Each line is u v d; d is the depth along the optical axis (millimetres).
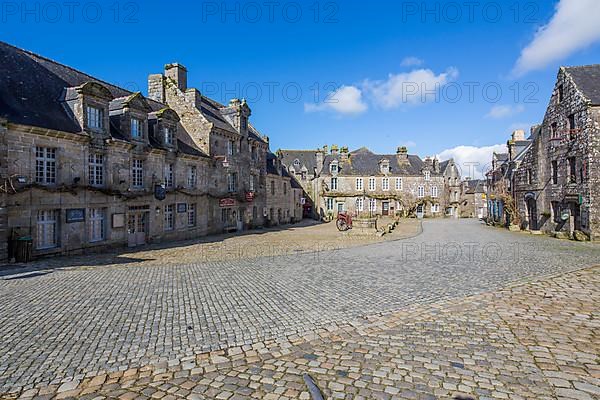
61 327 5855
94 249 15977
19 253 12773
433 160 59094
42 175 14047
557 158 23516
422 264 12125
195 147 24547
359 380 4062
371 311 6676
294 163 59094
